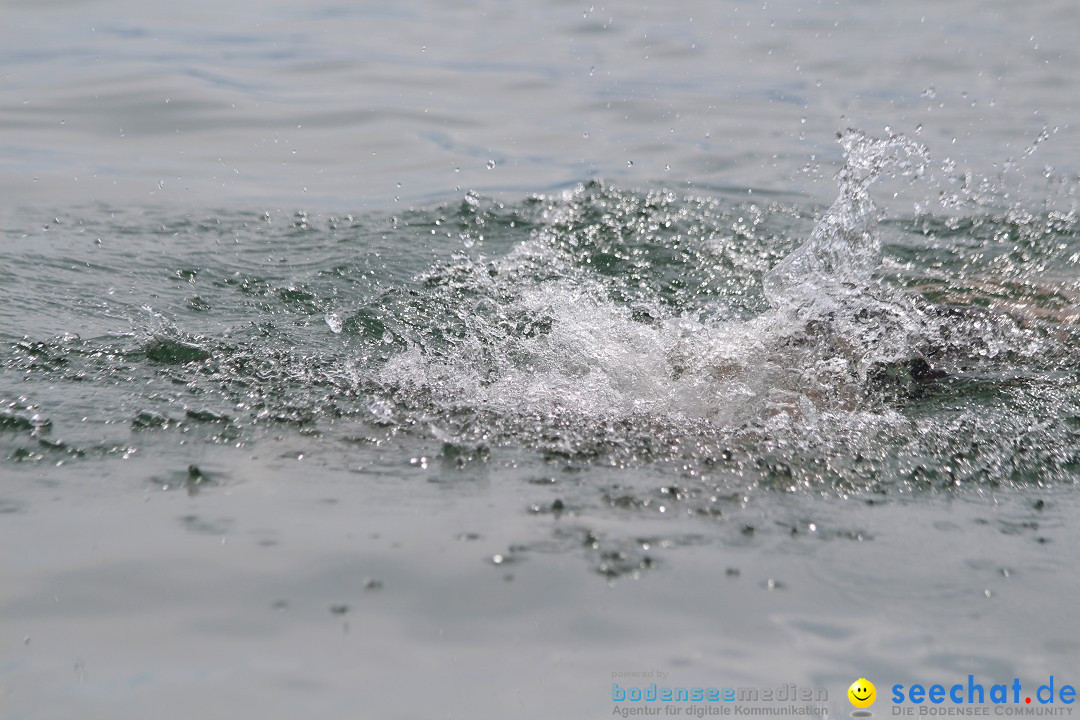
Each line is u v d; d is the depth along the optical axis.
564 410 13.11
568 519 10.09
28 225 20.03
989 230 21.14
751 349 14.73
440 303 17.09
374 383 13.89
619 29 36.84
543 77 31.58
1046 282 18.47
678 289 18.14
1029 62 32.59
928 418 13.23
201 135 26.23
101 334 15.21
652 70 32.31
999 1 40.38
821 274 16.84
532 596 8.56
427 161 25.30
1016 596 8.87
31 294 16.53
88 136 25.73
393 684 7.37
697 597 8.66
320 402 13.19
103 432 11.98
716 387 13.73
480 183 23.91
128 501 10.22
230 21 37.16
